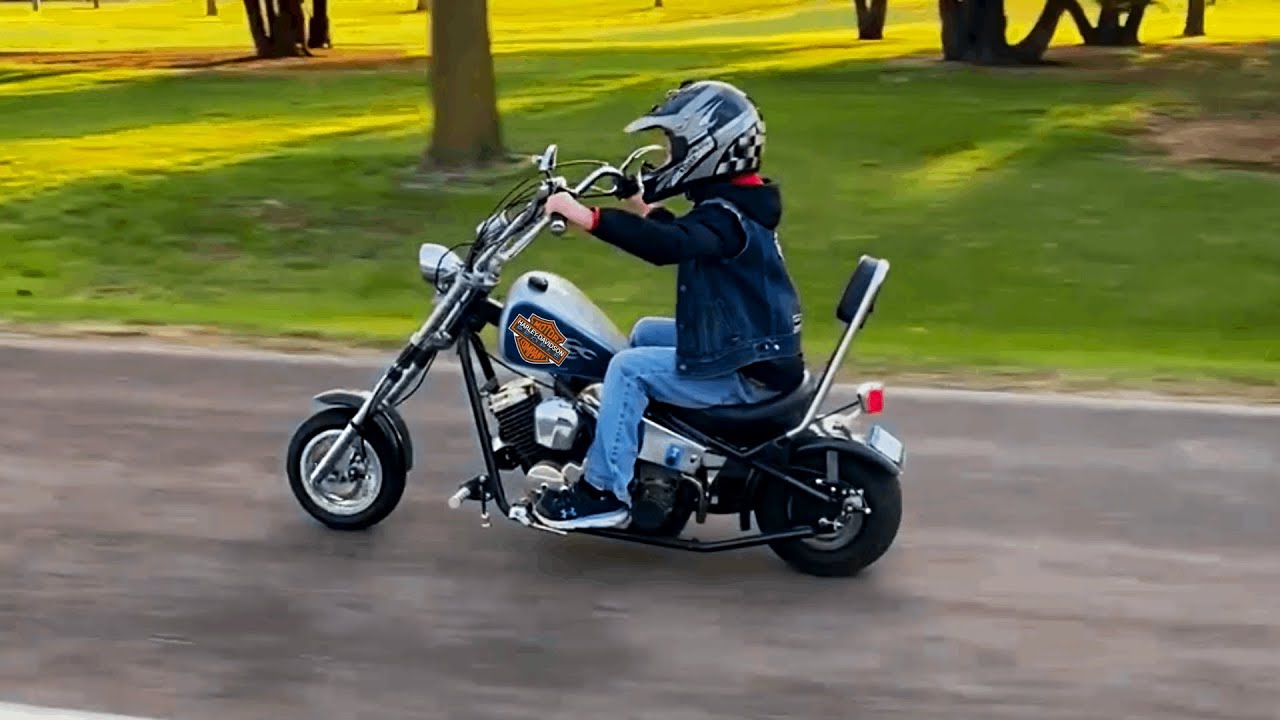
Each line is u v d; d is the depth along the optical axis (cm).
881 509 732
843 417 762
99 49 6581
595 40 6931
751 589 733
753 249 703
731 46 6066
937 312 1741
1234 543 805
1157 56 5075
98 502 852
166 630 676
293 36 5828
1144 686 632
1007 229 2172
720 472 735
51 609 698
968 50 4847
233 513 836
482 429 754
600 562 766
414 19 9938
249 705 605
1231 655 663
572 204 680
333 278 1903
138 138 3128
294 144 2983
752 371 721
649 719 596
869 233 2153
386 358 1220
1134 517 845
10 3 13062
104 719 589
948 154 2798
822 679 634
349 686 623
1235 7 9256
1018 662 654
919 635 680
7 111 3728
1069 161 2719
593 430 738
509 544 791
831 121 3225
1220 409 1072
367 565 758
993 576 754
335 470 801
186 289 1841
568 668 643
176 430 1005
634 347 753
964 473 923
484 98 2616
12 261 1998
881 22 6519
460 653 655
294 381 1141
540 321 732
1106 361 1287
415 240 2122
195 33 8319
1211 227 2183
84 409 1055
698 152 696
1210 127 3131
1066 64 4747
